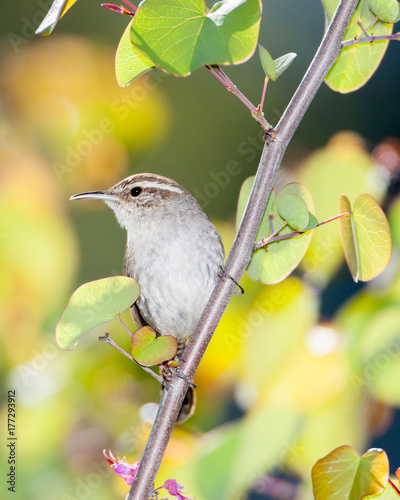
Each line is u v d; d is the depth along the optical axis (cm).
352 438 731
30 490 860
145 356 551
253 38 497
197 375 943
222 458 646
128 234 941
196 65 493
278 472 775
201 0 515
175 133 1454
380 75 1469
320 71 596
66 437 892
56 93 1128
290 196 609
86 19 1438
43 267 924
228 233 994
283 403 732
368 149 870
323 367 741
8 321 916
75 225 1271
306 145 1463
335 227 814
